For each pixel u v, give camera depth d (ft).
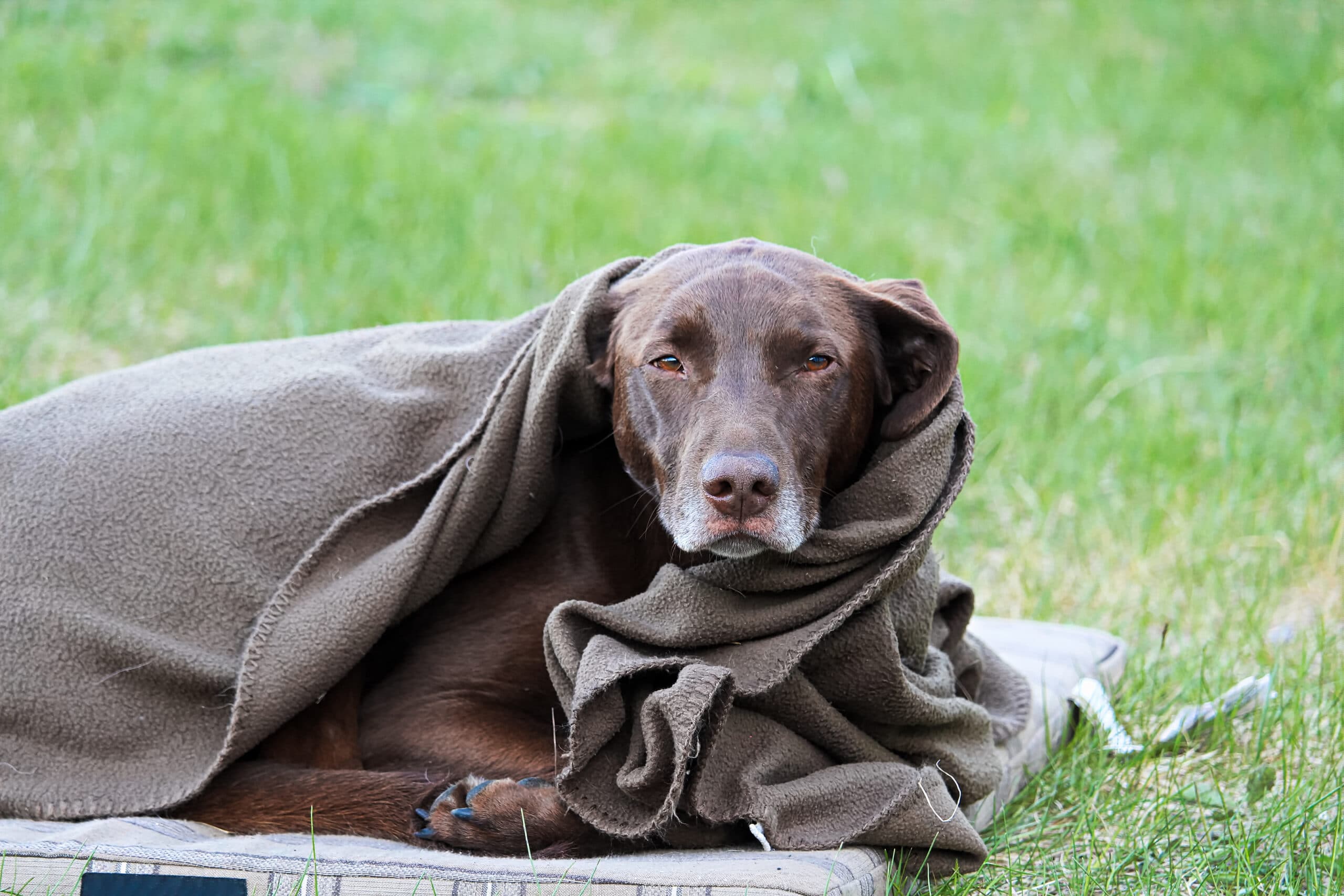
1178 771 17.89
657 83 60.29
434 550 15.28
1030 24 73.77
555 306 15.78
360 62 55.36
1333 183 49.34
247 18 56.80
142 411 15.84
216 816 14.46
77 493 15.15
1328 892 14.25
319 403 15.90
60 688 14.53
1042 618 23.65
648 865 12.73
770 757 13.87
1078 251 41.55
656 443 14.49
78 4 53.26
